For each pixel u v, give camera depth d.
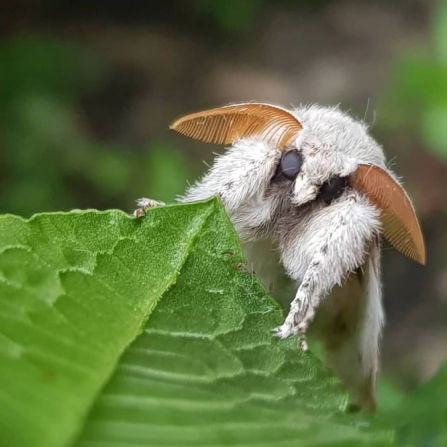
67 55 0.23
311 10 0.31
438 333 0.19
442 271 0.20
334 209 0.07
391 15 0.31
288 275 0.08
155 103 0.26
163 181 0.18
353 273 0.08
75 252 0.05
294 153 0.08
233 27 0.29
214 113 0.07
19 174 0.18
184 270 0.05
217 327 0.05
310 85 0.28
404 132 0.22
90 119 0.24
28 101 0.20
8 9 0.27
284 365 0.05
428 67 0.13
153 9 0.29
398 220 0.07
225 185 0.08
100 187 0.18
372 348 0.08
